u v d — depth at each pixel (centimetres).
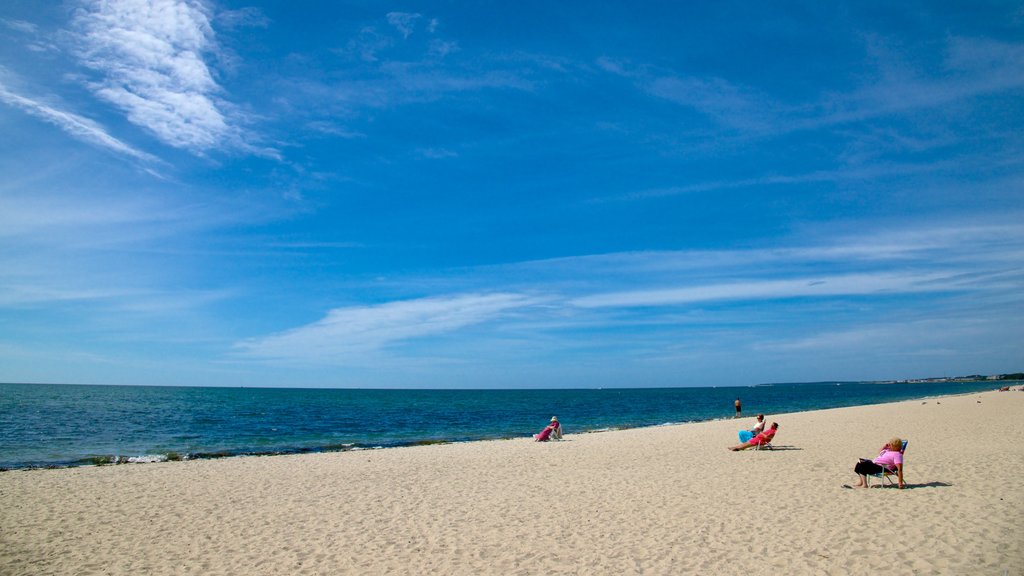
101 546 892
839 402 7831
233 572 766
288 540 918
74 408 5269
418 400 9431
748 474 1432
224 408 5838
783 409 6188
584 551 830
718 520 979
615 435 2709
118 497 1270
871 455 1733
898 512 985
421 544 883
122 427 3500
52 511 1136
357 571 764
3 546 895
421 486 1374
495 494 1261
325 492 1312
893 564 732
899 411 3797
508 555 820
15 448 2473
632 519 1007
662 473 1491
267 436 3119
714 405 7394
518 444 2383
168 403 6856
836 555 775
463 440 2959
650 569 744
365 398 10319
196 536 947
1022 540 807
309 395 12544
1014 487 1152
